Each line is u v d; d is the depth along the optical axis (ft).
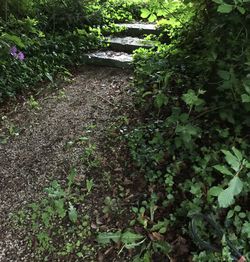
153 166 10.26
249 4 9.27
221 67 9.94
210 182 9.16
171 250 8.45
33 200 10.32
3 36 14.98
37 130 12.92
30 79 15.60
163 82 13.05
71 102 14.24
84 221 9.53
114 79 15.44
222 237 7.59
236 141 9.78
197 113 11.17
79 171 10.94
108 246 8.94
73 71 16.76
